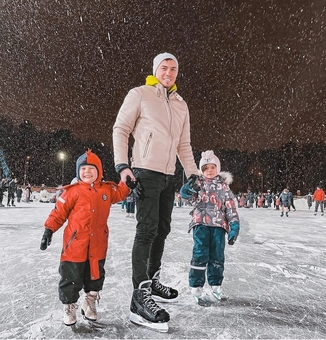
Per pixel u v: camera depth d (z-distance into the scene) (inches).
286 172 2573.8
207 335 93.1
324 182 2365.9
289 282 148.9
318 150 2439.7
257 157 2677.2
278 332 96.3
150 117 114.0
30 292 126.6
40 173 2406.5
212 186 127.6
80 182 103.4
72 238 97.7
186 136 129.6
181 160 131.2
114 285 136.7
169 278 148.3
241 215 661.9
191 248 224.5
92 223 99.3
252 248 235.9
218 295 122.7
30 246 222.2
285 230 365.4
